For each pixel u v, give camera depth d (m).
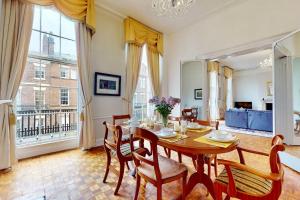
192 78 4.42
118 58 3.87
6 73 2.29
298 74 2.79
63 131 3.41
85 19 3.09
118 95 3.86
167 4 2.81
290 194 1.75
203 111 4.21
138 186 1.57
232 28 3.50
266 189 1.13
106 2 3.36
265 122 4.98
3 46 2.27
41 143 2.89
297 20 2.68
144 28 4.21
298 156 2.37
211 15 3.84
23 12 2.43
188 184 1.60
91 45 3.36
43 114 3.15
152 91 4.48
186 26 4.40
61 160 2.65
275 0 2.90
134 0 3.28
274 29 2.92
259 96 8.62
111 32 3.74
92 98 3.38
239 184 1.19
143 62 4.52
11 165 2.35
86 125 3.16
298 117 2.81
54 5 2.66
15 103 2.47
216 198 1.31
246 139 4.18
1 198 1.66
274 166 1.05
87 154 2.95
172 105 2.02
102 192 1.78
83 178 2.08
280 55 2.89
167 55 4.95
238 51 3.43
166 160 1.63
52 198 1.67
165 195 1.73
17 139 2.84
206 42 4.00
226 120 5.95
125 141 2.12
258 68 8.59
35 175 2.14
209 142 1.43
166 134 1.60
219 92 7.55
